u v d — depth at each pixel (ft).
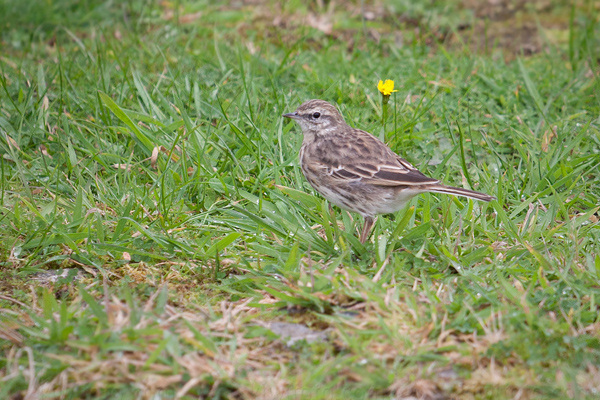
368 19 66.33
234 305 30.96
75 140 44.37
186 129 44.62
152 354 25.46
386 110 44.45
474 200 39.60
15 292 31.58
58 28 61.52
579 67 56.18
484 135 44.83
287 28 63.52
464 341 28.04
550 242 35.65
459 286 31.53
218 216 38.47
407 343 27.25
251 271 33.30
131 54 54.90
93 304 28.07
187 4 66.74
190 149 43.09
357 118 47.34
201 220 38.14
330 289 30.42
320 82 51.21
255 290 32.22
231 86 50.49
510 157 45.24
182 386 25.40
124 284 32.17
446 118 45.88
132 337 26.66
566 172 41.63
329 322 29.04
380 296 30.14
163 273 33.60
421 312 29.58
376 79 52.26
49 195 39.78
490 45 64.18
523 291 30.66
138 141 43.70
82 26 63.26
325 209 35.53
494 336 27.61
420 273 32.89
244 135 42.96
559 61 58.44
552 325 28.19
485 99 50.49
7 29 61.21
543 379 26.18
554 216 37.55
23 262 33.91
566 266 32.01
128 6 65.67
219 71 52.80
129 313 28.14
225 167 42.60
